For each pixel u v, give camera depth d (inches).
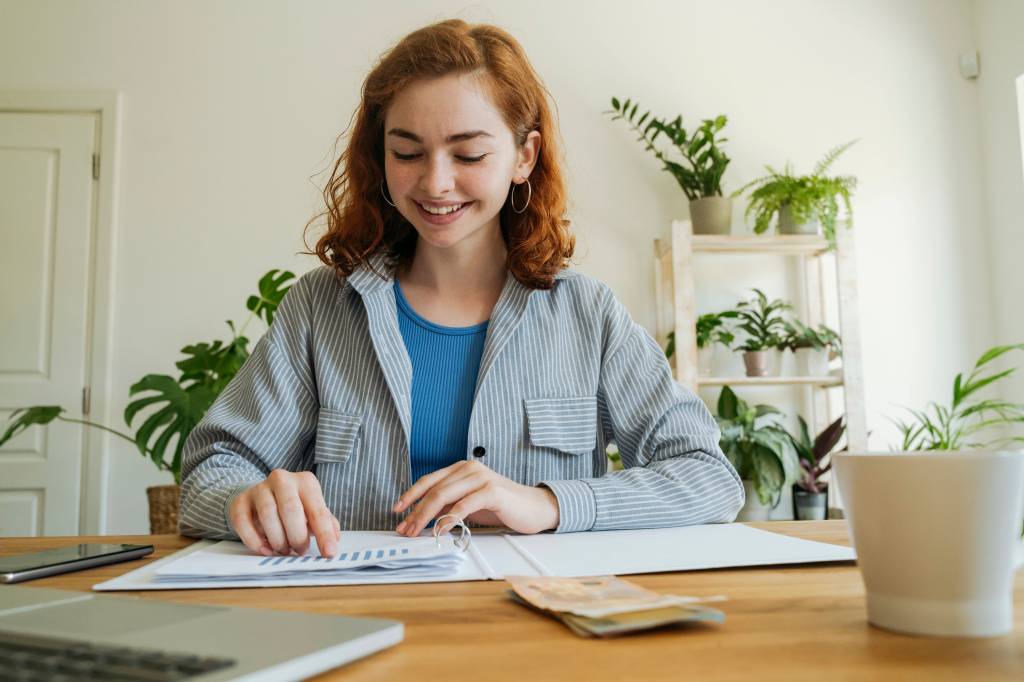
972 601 13.9
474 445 38.5
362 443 38.5
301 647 11.6
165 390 81.8
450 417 40.0
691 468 34.5
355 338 40.5
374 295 40.6
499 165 37.4
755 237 98.4
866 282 109.7
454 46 36.1
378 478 38.2
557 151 43.2
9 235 104.7
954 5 113.3
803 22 114.3
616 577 20.2
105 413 101.4
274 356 40.0
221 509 29.0
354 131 42.7
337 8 110.9
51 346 103.0
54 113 107.3
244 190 106.7
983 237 111.0
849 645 13.5
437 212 37.4
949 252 110.7
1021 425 105.3
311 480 26.2
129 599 15.8
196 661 10.2
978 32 113.8
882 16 113.9
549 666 12.4
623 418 40.5
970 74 113.3
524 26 111.9
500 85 37.1
